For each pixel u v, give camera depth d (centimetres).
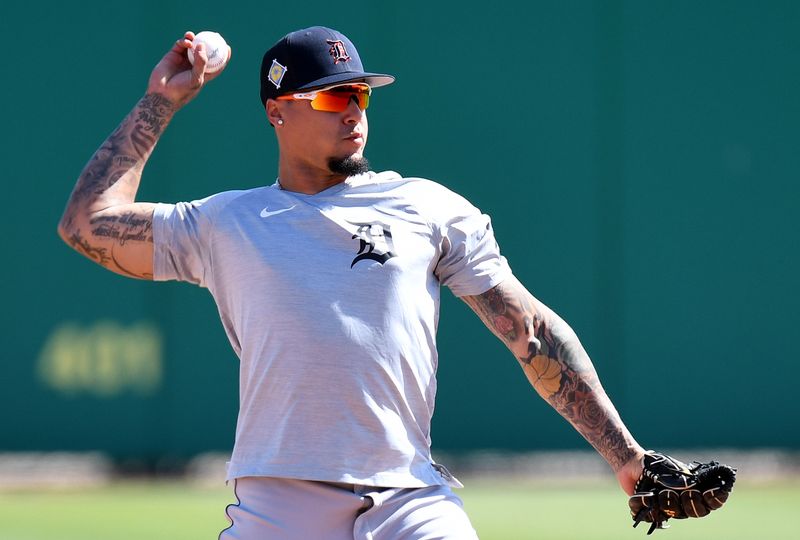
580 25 4362
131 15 4191
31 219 4159
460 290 1402
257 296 1339
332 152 1389
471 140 4309
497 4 4328
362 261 1336
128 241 1405
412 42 4294
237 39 4244
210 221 1393
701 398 4397
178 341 4231
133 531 3105
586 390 1412
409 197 1379
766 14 4447
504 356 4328
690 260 4397
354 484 1305
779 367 4428
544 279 4341
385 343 1321
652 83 4394
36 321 4169
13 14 4144
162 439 4219
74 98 4172
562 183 4347
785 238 4447
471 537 1328
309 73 1386
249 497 1327
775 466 4369
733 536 3091
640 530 3164
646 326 4381
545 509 3531
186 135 4222
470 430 4316
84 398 4191
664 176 4397
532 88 4341
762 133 4438
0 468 4091
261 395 1327
